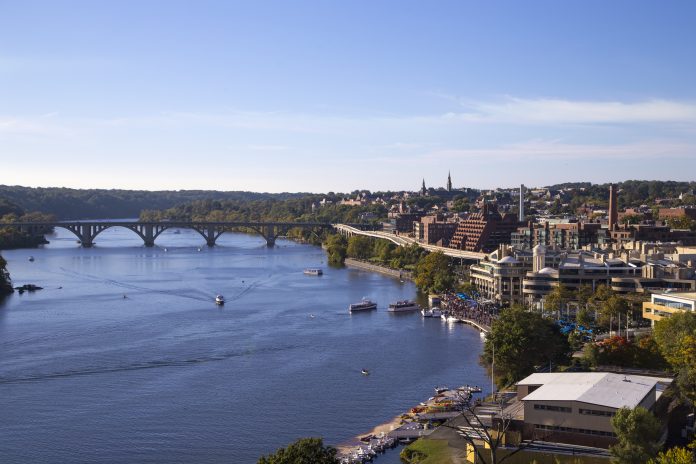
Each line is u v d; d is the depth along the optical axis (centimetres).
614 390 13450
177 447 14650
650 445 11462
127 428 15575
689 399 14612
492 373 17900
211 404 17050
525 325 18312
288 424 15912
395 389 18288
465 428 13975
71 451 14438
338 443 14875
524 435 13138
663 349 17100
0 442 14838
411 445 14200
